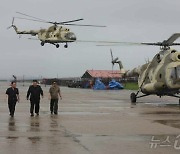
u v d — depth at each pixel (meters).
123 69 33.53
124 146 9.42
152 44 25.38
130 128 12.84
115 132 11.87
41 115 17.64
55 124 14.03
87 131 12.10
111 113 18.67
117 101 29.61
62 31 44.78
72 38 44.44
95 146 9.42
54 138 10.66
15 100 16.92
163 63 25.30
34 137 10.84
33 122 14.66
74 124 14.01
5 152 8.62
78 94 44.38
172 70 24.12
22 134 11.40
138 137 10.88
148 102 28.55
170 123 14.32
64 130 12.34
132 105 24.83
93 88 74.56
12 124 13.97
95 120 15.42
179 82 24.09
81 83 88.94
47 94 41.78
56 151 8.78
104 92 53.25
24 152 8.64
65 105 24.52
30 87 17.50
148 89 25.84
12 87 17.06
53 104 18.39
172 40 25.19
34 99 17.38
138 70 29.05
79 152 8.67
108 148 9.16
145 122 14.66
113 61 34.44
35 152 8.65
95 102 28.09
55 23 46.00
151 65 26.77
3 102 27.03
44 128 12.84
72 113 18.70
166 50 25.73
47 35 46.19
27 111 19.67
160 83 24.86
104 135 11.25
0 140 10.27
